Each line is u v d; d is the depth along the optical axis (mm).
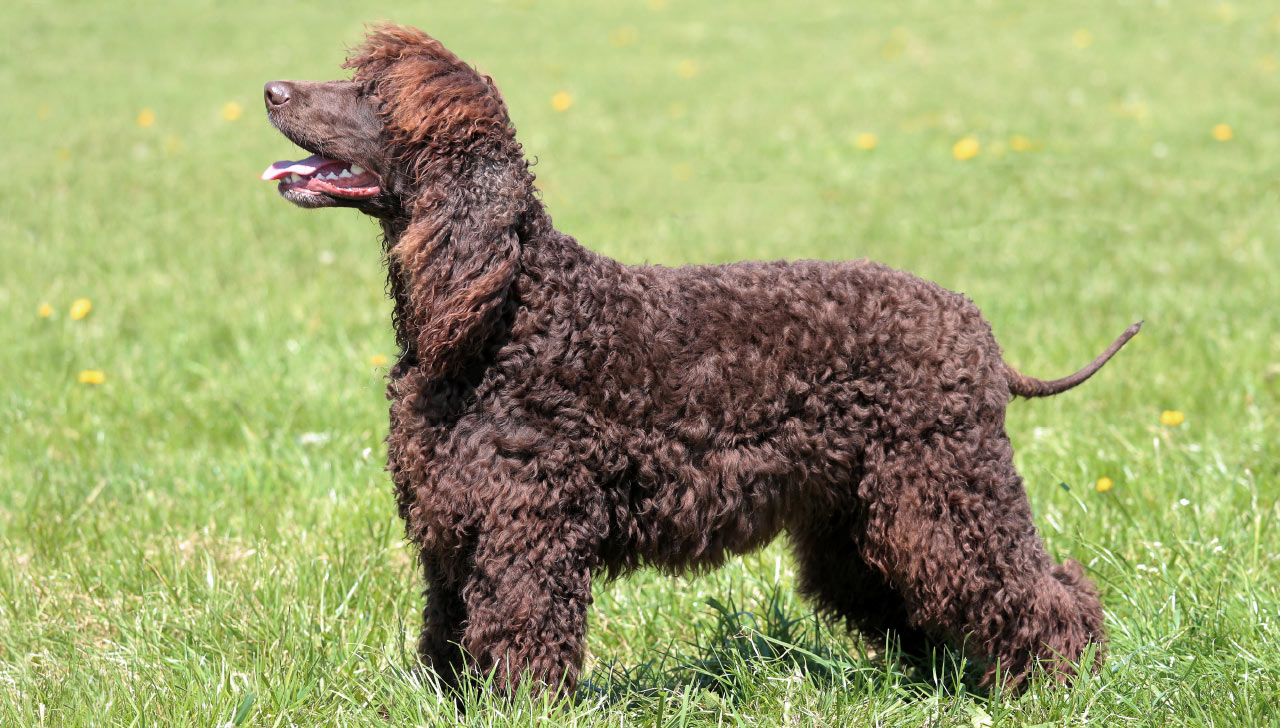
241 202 13016
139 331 8719
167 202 12961
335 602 5070
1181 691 4223
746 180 14188
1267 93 17234
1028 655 4301
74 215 12367
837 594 4934
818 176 14211
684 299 4102
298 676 4402
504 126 3998
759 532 4309
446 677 4426
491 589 3965
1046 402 7215
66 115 17312
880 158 14891
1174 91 17641
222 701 4188
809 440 4141
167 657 4645
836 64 20734
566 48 22438
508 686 3947
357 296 9633
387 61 4059
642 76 20125
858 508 4336
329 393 7391
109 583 5262
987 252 11133
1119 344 4820
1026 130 15789
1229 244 10969
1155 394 7211
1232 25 21859
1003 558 4207
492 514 3893
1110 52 20453
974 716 4211
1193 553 5062
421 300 3908
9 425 7180
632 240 11547
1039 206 12688
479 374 3932
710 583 5383
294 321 8883
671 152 15445
